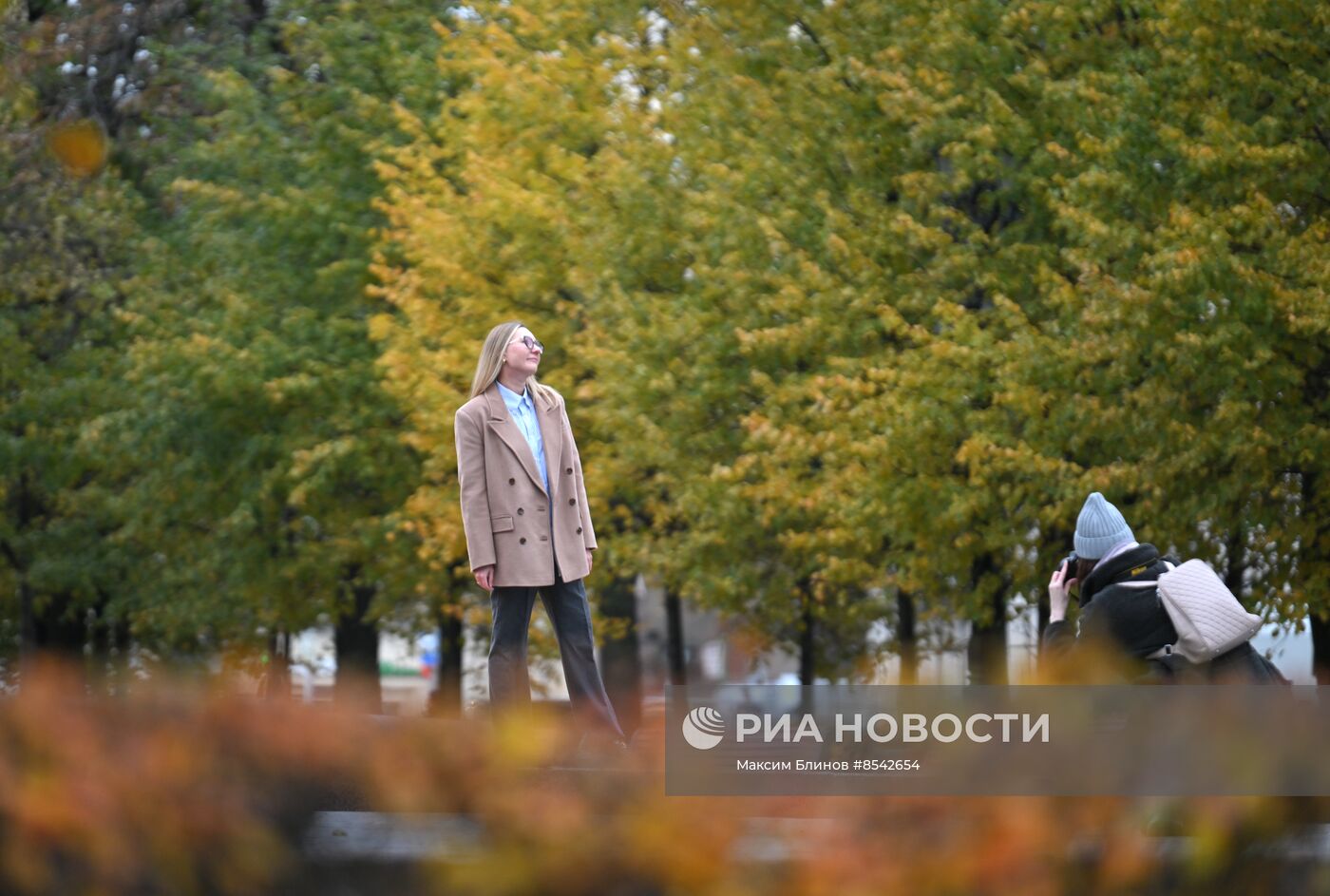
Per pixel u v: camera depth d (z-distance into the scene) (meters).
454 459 27.77
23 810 3.32
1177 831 3.55
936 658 32.91
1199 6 19.59
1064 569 9.74
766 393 23.73
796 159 24.11
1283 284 19.22
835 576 22.86
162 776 3.53
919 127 22.39
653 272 26.38
